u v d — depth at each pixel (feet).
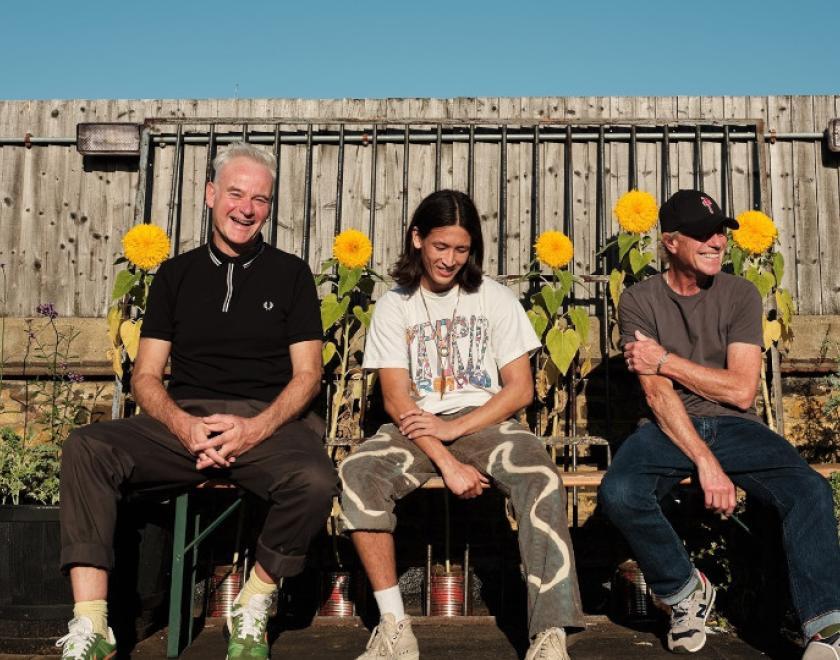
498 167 14.48
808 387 13.94
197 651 9.40
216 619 10.61
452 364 10.01
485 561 12.77
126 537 9.25
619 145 14.44
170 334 9.64
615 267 14.19
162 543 9.76
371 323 10.19
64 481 8.16
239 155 9.71
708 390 9.55
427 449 9.10
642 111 14.49
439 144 14.03
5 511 9.07
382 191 14.51
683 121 13.98
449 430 9.20
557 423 13.34
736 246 12.78
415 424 9.21
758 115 14.48
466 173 14.48
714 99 14.48
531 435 9.18
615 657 9.04
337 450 13.35
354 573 11.05
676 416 9.29
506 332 9.93
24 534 9.05
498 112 14.56
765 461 8.90
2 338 14.11
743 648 9.30
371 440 9.45
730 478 9.29
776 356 12.61
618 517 9.05
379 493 8.75
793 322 13.94
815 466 11.71
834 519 8.44
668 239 10.03
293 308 9.68
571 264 14.23
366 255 12.55
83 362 14.10
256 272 9.69
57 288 14.53
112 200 14.67
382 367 9.93
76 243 14.61
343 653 9.38
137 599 9.43
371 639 8.62
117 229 14.62
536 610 8.11
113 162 14.70
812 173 14.37
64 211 14.66
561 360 12.23
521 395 9.64
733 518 9.92
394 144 14.60
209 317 9.51
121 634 9.43
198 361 9.52
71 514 8.07
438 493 13.26
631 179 13.98
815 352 13.88
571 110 14.53
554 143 14.48
